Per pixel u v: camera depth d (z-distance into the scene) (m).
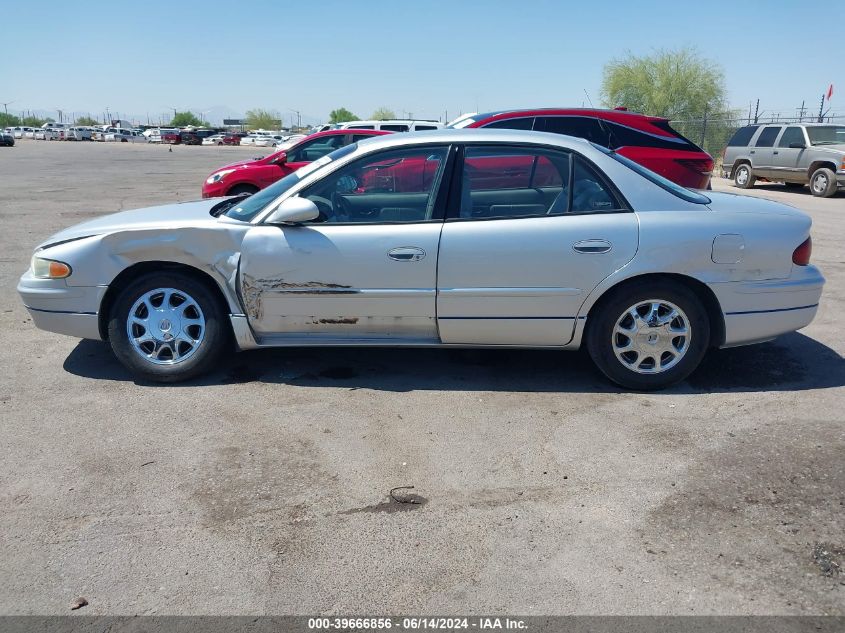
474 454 3.70
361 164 4.47
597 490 3.35
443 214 4.38
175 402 4.34
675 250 4.25
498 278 4.31
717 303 4.37
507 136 4.47
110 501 3.26
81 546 2.94
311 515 3.16
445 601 2.62
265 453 3.71
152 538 2.99
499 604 2.60
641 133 9.48
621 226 4.28
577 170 4.40
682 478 3.45
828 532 3.01
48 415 4.16
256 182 11.52
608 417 4.13
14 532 3.03
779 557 2.85
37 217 12.70
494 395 4.46
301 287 4.41
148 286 4.50
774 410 4.22
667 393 4.49
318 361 5.06
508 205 4.39
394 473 3.51
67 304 4.55
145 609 2.58
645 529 3.04
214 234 4.43
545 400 4.38
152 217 4.79
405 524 3.09
